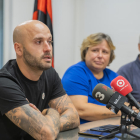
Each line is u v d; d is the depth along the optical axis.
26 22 1.24
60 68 3.48
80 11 3.68
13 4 3.01
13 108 1.11
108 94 1.11
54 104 1.47
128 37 3.34
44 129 1.09
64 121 1.29
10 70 1.23
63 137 1.14
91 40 1.96
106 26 3.49
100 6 3.53
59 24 3.46
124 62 3.37
